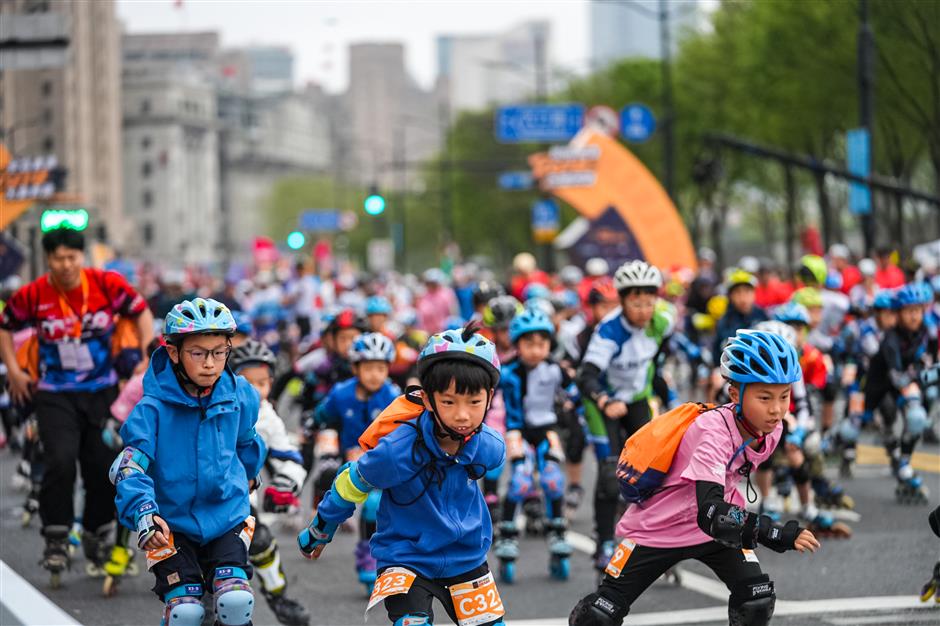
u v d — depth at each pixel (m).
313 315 64.06
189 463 13.86
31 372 21.58
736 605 13.86
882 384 31.11
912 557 23.45
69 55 48.28
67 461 21.17
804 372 26.19
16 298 21.25
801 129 98.50
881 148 96.12
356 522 28.84
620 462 14.20
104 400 21.56
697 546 13.91
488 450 12.74
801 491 26.16
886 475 33.06
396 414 12.68
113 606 20.41
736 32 108.06
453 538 12.69
